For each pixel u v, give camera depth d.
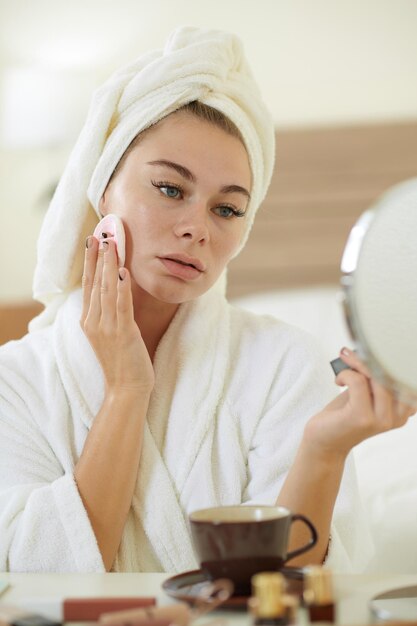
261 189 1.60
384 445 2.25
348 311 0.89
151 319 1.53
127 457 1.35
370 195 3.75
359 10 3.74
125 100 1.47
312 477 1.15
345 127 3.75
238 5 3.80
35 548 1.27
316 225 3.76
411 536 1.79
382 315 0.89
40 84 3.85
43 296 1.66
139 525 1.39
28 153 3.97
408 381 0.90
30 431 1.45
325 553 1.21
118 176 1.47
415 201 0.91
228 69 1.50
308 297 3.38
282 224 3.78
